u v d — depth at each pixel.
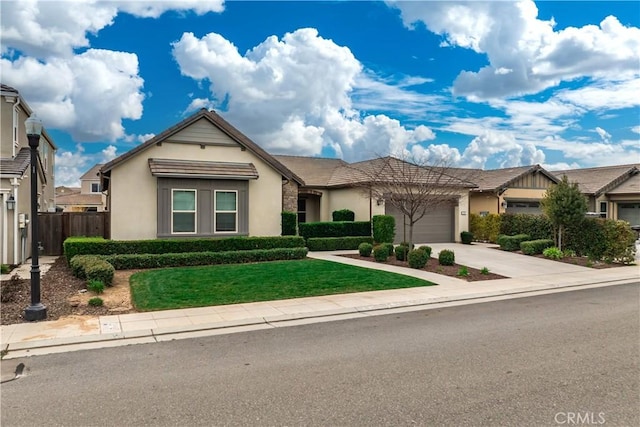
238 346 6.56
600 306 9.55
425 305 9.70
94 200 51.91
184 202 16.38
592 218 17.39
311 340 6.87
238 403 4.47
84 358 6.02
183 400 4.56
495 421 4.03
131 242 14.14
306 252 16.27
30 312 7.76
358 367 5.54
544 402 4.43
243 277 11.95
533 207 26.27
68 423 4.07
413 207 16.00
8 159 15.38
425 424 3.98
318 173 26.47
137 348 6.50
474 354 6.05
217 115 17.39
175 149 16.58
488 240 23.33
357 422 4.03
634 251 16.45
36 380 5.18
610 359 5.79
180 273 12.38
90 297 9.50
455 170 26.66
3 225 14.14
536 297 10.73
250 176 16.92
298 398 4.59
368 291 10.74
